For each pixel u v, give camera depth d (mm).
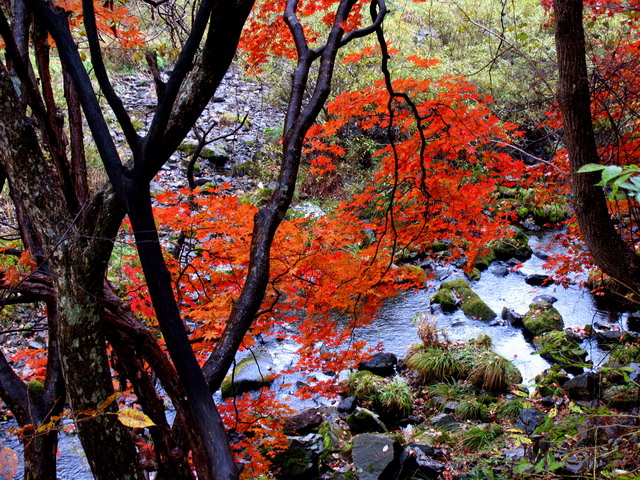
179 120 1358
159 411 1924
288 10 1994
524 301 7363
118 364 2053
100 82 1376
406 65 9336
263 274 1649
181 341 1394
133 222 1396
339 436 5047
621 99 3254
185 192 2904
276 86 10711
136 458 1575
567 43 2619
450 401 5605
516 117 7902
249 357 6012
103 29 3162
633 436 2785
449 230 3611
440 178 3328
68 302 1459
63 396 1815
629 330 6457
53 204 1480
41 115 1692
